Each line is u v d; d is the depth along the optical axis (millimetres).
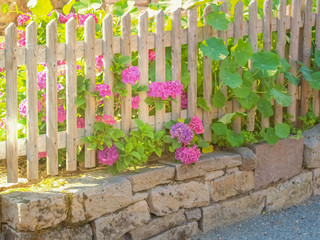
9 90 4770
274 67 5727
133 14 5980
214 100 5672
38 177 5070
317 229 5668
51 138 4973
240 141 5711
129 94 5266
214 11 5547
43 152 5102
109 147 5094
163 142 5434
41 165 5332
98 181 5020
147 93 5363
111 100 5191
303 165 6203
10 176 4855
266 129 6027
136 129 5371
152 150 5289
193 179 5449
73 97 5027
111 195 4969
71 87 5012
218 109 5770
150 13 5938
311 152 6145
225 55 5473
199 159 5484
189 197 5430
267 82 5836
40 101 5148
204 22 5609
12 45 4727
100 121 5145
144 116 5395
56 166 5008
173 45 5449
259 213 5906
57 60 4969
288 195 6086
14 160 4848
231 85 5547
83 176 5125
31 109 4871
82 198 4840
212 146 5746
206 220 5547
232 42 5848
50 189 4863
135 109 5574
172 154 5570
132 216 5121
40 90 5156
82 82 5082
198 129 5426
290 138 6027
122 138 5289
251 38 5836
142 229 5203
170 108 5641
